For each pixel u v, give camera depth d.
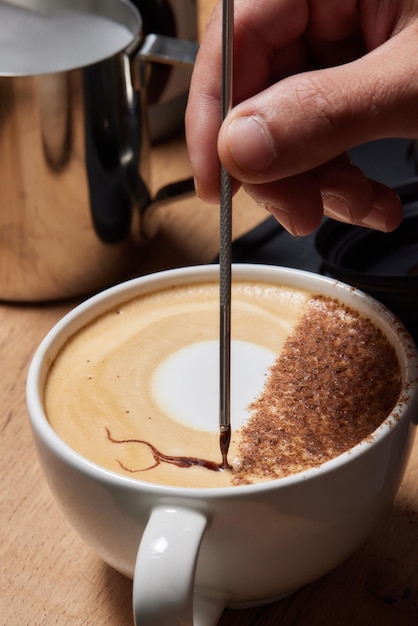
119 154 0.61
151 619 0.40
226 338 0.44
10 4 0.67
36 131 0.58
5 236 0.60
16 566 0.48
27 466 0.53
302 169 0.45
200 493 0.41
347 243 0.60
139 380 0.49
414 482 0.51
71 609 0.47
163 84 0.71
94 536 0.44
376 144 0.72
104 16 0.66
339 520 0.43
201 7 0.84
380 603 0.46
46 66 0.60
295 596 0.47
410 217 0.61
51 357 0.49
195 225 0.68
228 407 0.44
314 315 0.52
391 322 0.49
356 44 0.57
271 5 0.53
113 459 0.45
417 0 0.51
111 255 0.63
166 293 0.53
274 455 0.45
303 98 0.44
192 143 0.53
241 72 0.55
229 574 0.43
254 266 0.53
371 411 0.47
